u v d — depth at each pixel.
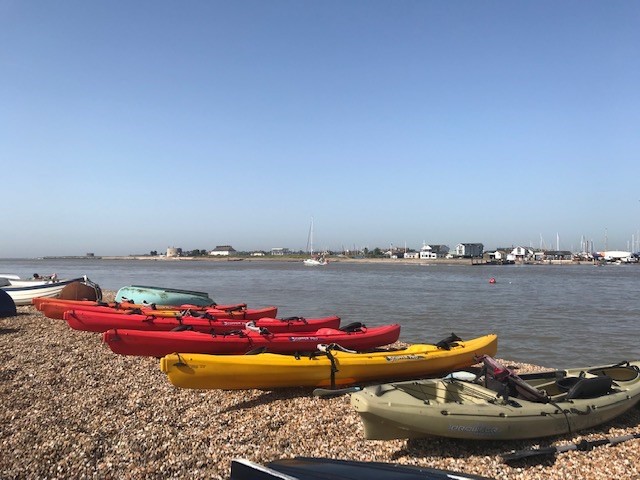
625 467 7.07
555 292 44.78
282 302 33.75
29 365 11.73
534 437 7.79
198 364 9.09
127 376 11.07
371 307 30.84
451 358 11.43
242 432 8.15
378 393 7.58
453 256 190.12
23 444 7.55
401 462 7.13
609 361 16.16
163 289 20.55
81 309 15.82
